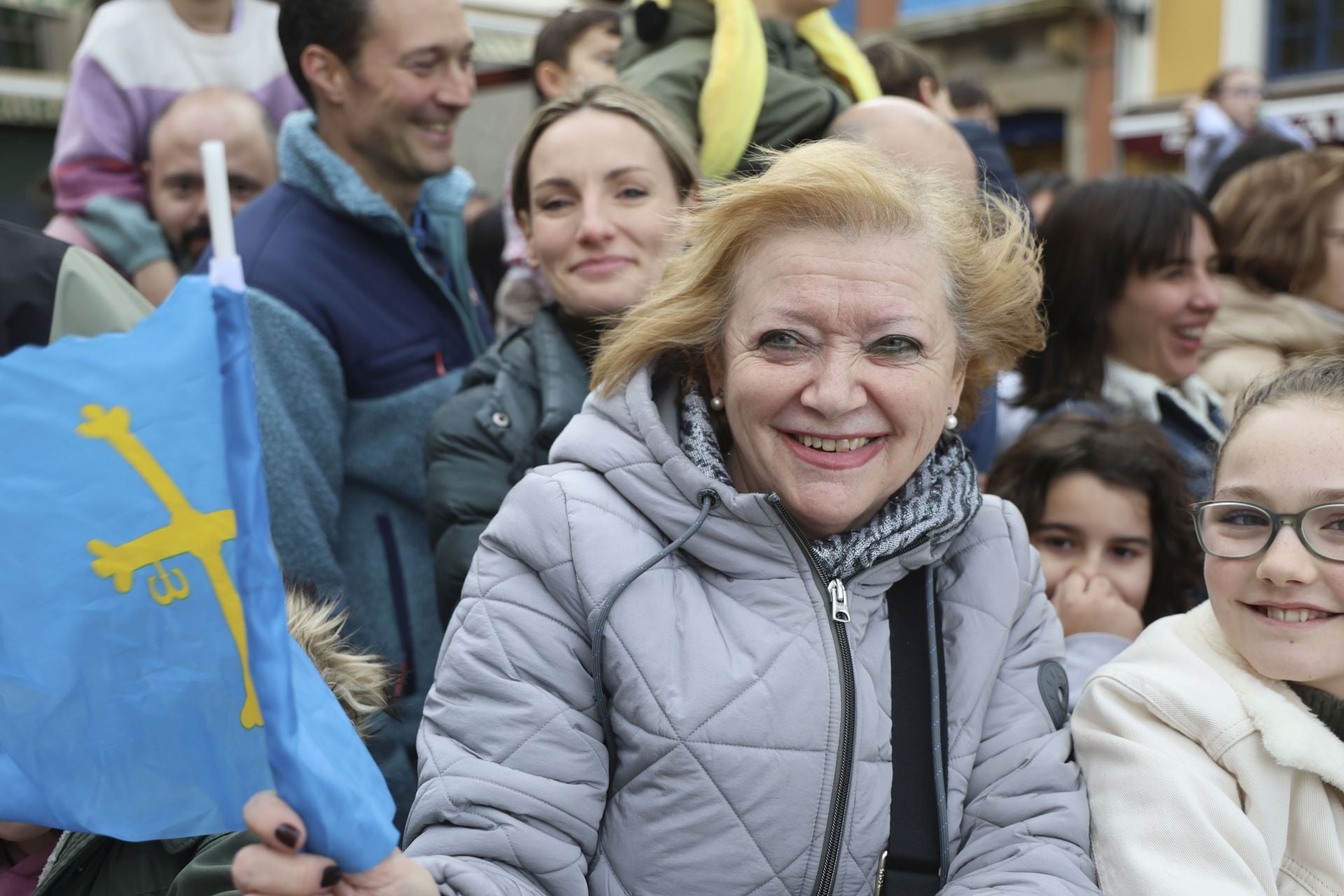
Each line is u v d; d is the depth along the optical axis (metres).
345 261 2.40
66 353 1.08
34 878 1.50
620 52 3.03
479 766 1.41
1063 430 2.38
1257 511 1.51
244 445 1.05
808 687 1.44
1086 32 13.74
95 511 1.07
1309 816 1.51
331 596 2.24
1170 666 1.61
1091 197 2.79
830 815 1.42
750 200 1.47
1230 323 3.00
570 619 1.47
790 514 1.48
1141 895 1.44
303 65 2.54
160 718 1.09
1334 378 1.55
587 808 1.42
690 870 1.40
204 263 2.41
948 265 1.53
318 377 2.32
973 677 1.55
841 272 1.45
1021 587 1.64
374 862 1.11
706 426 1.55
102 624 1.08
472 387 2.23
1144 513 2.33
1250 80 7.37
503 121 6.05
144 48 3.27
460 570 2.04
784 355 1.47
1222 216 3.18
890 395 1.46
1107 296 2.77
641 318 1.58
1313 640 1.49
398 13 2.46
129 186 3.23
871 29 15.36
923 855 1.47
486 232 4.62
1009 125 14.74
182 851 1.49
